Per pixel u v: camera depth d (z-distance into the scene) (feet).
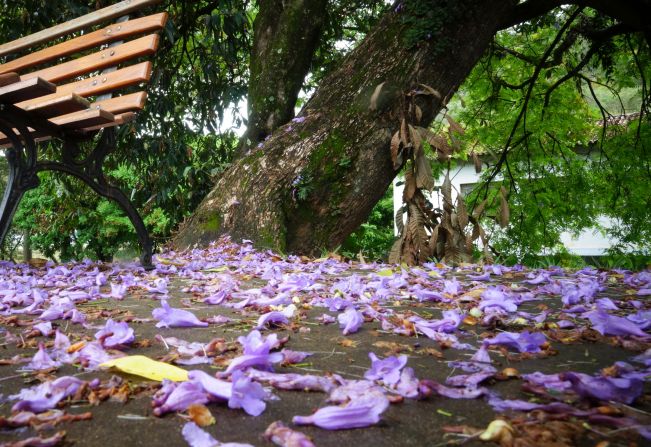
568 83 33.19
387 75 16.33
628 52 31.53
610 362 4.30
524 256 32.58
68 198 30.25
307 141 16.22
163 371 3.52
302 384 3.44
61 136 9.39
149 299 7.57
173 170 21.29
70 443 2.67
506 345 4.79
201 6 25.44
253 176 16.03
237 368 3.62
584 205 34.53
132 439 2.73
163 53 22.79
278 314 5.61
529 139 34.40
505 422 2.63
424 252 14.60
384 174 16.31
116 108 9.82
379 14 27.86
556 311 6.86
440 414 3.10
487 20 16.81
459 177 47.67
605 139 36.17
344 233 16.44
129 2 10.41
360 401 3.01
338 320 5.93
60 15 18.07
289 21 18.83
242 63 26.84
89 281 9.00
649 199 32.89
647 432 2.68
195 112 23.84
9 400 3.29
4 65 12.19
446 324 5.36
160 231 37.78
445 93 16.94
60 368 4.00
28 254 44.93
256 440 2.71
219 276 10.14
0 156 44.83
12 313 6.30
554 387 3.39
